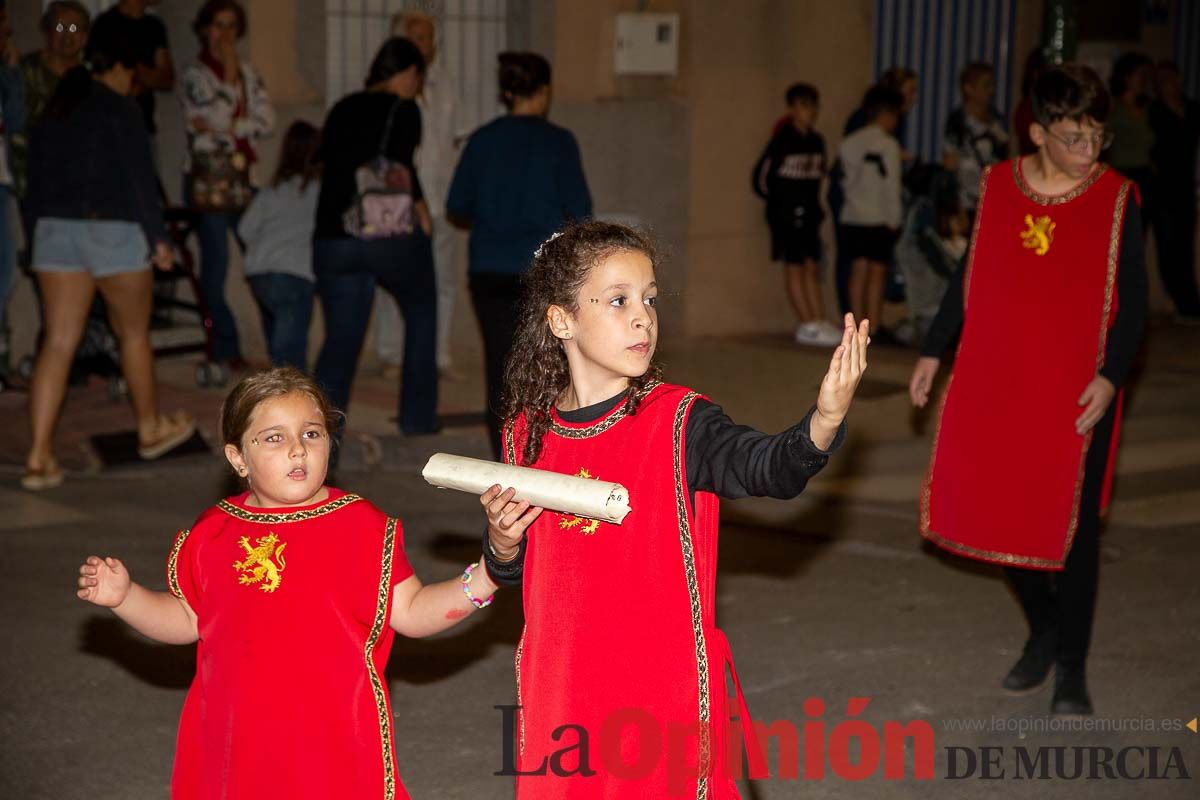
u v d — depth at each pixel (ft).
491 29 37.93
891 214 39.96
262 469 10.46
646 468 9.66
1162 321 47.70
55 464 25.77
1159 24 50.42
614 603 9.66
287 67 35.19
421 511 24.77
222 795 10.29
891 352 39.60
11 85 30.04
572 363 10.05
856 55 43.75
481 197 24.79
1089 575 16.66
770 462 9.06
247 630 10.31
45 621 19.40
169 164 35.99
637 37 39.09
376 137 26.13
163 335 35.19
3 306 31.81
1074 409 16.16
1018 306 16.29
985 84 40.22
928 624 20.06
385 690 10.60
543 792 9.87
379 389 33.58
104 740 15.93
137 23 33.35
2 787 14.70
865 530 24.40
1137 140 45.57
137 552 22.30
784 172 40.63
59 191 24.84
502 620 19.95
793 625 19.92
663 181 40.50
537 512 9.57
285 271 29.94
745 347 40.42
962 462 16.79
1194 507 26.30
